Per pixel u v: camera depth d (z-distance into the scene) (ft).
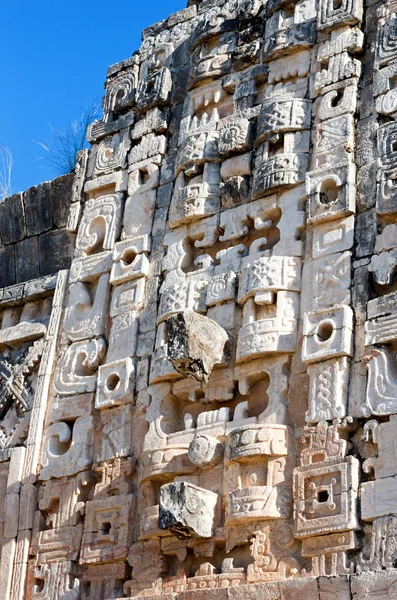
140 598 51.44
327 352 50.65
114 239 62.90
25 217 68.80
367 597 44.93
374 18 57.77
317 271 53.11
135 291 59.98
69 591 55.57
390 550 45.85
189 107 62.64
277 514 49.44
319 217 53.93
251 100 60.34
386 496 46.83
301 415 51.03
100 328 60.90
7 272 69.00
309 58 59.00
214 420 53.21
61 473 58.59
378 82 55.62
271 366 52.70
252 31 61.93
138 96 65.77
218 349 53.52
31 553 58.13
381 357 49.29
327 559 47.44
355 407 49.37
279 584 47.34
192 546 51.78
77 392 60.18
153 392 56.13
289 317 53.01
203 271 57.36
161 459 53.88
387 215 51.93
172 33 67.00
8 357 65.67
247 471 51.26
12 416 63.52
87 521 56.08
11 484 60.08
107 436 57.62
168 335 53.26
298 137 56.85
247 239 57.31
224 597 48.70
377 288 51.39
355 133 55.31
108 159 65.62
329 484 48.42
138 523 54.34
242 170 58.29
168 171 62.59
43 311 65.98
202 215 58.65
